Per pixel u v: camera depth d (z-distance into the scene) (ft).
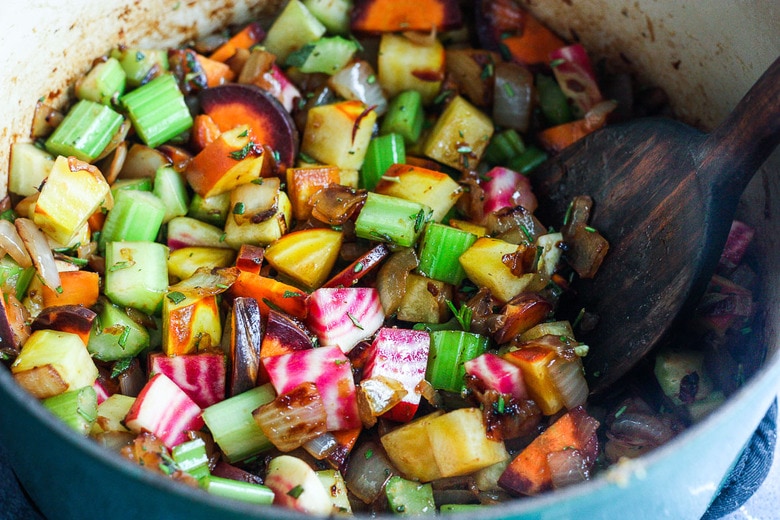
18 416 0.78
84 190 1.04
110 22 1.14
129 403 0.99
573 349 1.01
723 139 0.98
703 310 1.05
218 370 1.01
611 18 1.18
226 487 0.89
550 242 1.10
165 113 1.15
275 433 0.95
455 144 1.20
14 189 1.09
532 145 1.26
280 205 1.11
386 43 1.25
